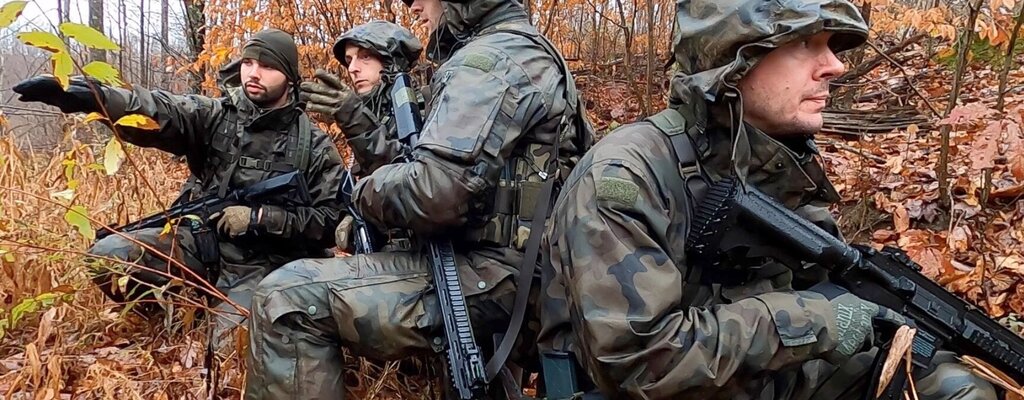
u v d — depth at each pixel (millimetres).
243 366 2342
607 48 7543
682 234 1674
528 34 2193
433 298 2055
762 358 1562
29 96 2621
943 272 2709
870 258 1740
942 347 1816
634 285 1536
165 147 3131
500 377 2008
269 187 3127
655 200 1615
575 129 2281
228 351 2639
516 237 2096
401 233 2453
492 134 1953
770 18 1531
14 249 2541
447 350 1994
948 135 3201
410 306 2021
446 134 1930
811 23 1510
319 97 2389
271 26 5059
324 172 3293
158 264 3043
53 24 1604
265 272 3271
